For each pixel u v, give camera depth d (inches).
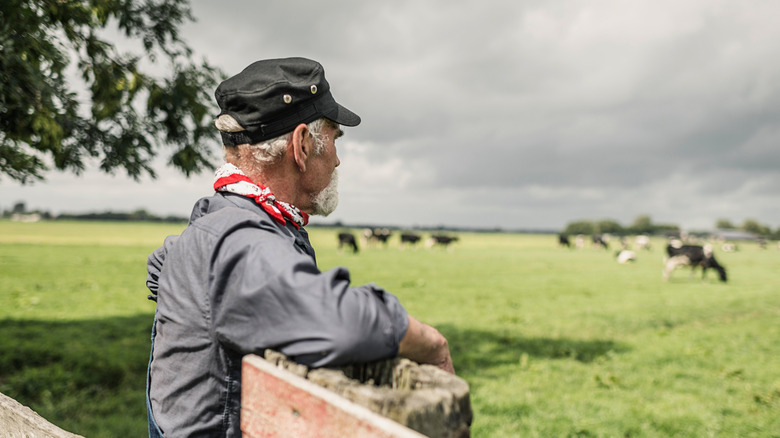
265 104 40.4
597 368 301.7
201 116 226.7
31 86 161.6
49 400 221.1
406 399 24.8
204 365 35.8
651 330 436.8
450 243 2222.0
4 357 278.8
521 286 778.8
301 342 29.1
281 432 27.6
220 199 41.4
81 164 224.2
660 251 2539.4
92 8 195.3
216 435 36.2
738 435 201.5
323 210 46.9
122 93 214.5
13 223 3472.0
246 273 32.2
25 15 159.2
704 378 283.3
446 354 35.2
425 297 626.5
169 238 47.7
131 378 267.4
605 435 196.9
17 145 209.9
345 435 23.7
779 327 455.2
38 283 690.2
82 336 367.9
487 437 192.9
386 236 2220.7
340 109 44.9
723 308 575.8
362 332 28.7
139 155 229.3
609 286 805.9
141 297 603.8
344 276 32.4
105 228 3196.4
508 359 321.1
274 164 42.2
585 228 5733.3
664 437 197.6
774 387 262.8
